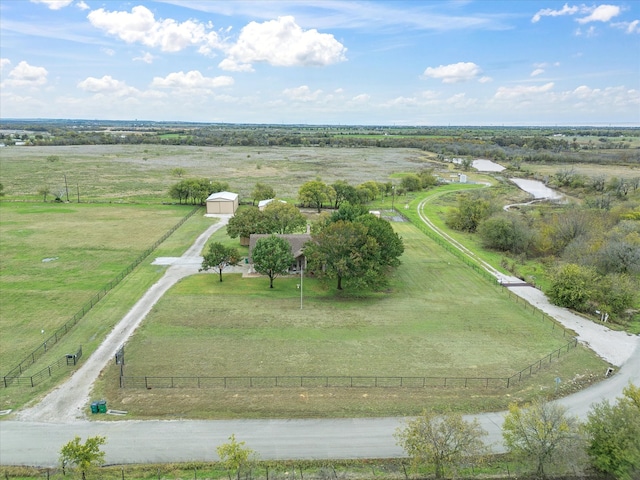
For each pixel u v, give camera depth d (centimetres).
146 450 2830
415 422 2761
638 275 6112
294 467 2728
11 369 3747
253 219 7406
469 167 19788
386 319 4903
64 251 7181
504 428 2744
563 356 4166
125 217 9725
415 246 8044
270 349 4153
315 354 4081
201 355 4019
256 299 5372
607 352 4294
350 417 3192
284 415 3200
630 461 2438
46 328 4512
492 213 9494
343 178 16050
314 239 5881
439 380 3691
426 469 2736
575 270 5512
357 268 5394
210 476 2641
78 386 3506
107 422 3084
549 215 9794
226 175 16212
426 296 5653
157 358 3950
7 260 6675
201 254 7169
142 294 5459
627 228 7506
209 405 3294
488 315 5091
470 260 7338
